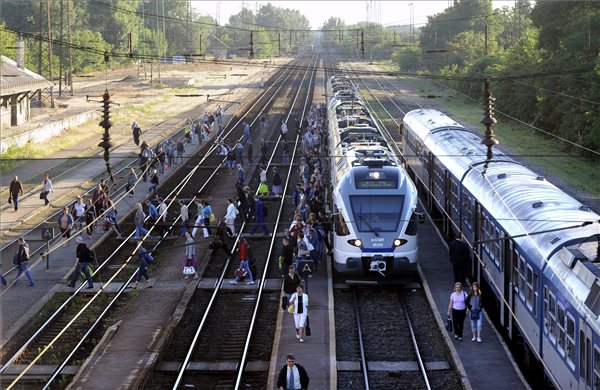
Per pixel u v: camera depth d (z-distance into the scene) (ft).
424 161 192.03
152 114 393.91
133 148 288.92
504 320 110.22
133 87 505.66
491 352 102.53
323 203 162.50
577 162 256.52
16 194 191.11
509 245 107.04
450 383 95.55
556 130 298.35
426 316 119.44
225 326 118.73
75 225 163.53
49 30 375.45
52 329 117.60
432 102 425.69
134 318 120.06
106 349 106.83
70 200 204.64
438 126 192.95
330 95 349.41
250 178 233.96
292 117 381.81
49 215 188.34
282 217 184.24
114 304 127.34
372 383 95.96
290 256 129.39
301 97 481.87
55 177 234.99
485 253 123.03
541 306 90.12
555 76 292.20
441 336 110.22
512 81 339.57
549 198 108.78
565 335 80.74
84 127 339.77
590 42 271.49
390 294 130.31
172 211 194.59
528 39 366.22
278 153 278.05
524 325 98.78
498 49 490.90
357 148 160.25
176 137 314.96
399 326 115.65
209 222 161.89
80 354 108.68
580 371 75.56
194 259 139.64
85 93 453.99
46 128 300.20
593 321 71.67
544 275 88.84
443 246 157.79
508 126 338.95
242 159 263.29
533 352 94.58
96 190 169.89
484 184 128.67
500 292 111.86
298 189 181.37
